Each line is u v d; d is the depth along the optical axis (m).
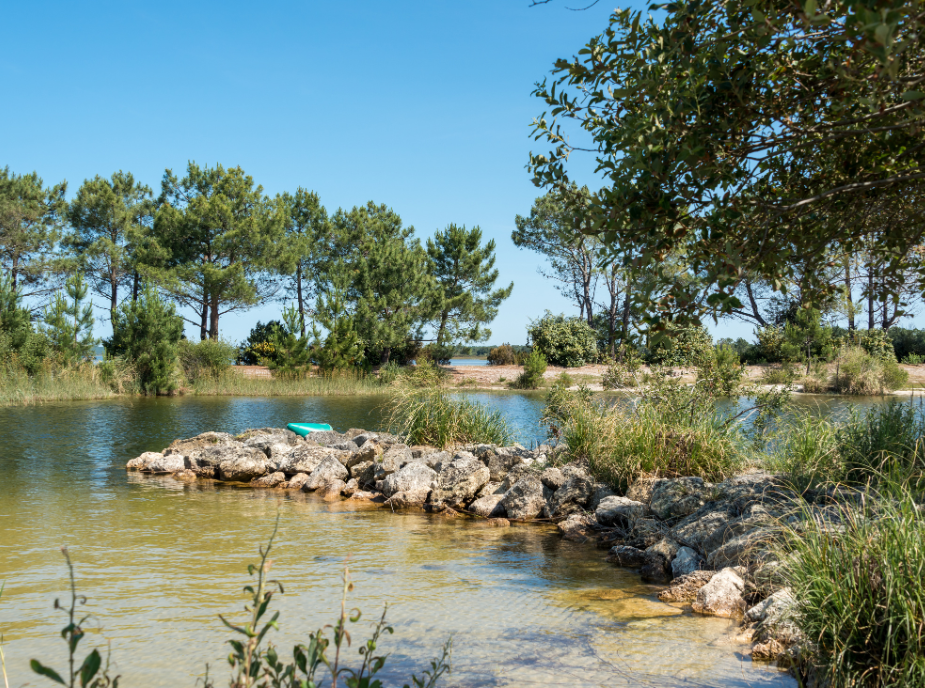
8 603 5.00
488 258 39.41
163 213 35.47
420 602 5.18
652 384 10.31
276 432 13.47
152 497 9.32
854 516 4.45
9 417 18.75
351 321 33.34
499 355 42.50
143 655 4.08
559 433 11.00
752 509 6.27
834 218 4.30
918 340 35.88
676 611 5.07
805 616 3.96
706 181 3.63
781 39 3.45
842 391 24.83
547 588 5.62
